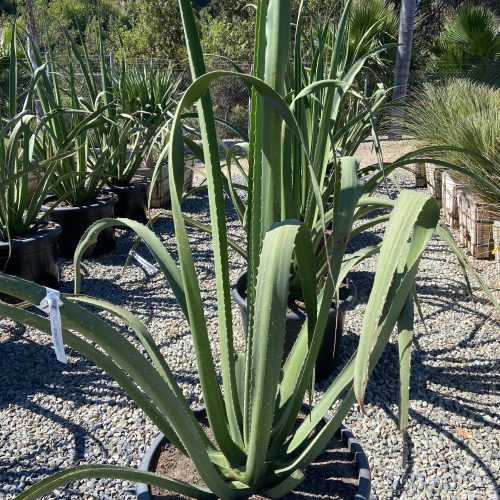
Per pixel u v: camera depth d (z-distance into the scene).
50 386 2.41
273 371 1.14
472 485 1.87
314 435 1.56
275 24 1.22
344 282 2.71
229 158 1.62
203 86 1.08
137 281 3.54
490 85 8.42
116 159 4.52
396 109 6.30
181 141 1.13
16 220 3.19
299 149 2.04
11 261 3.10
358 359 0.94
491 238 3.79
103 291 3.38
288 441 1.46
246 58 11.60
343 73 2.87
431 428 2.14
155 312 3.10
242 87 9.23
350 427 2.15
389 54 9.27
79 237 3.92
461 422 2.18
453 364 2.57
